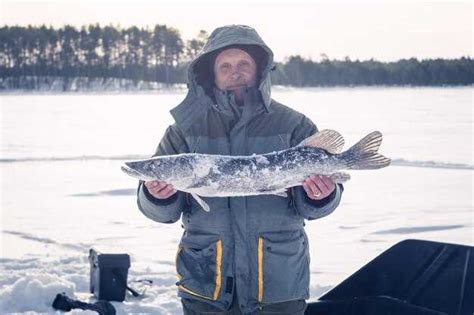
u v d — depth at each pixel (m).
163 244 6.01
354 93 59.91
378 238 6.29
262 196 2.25
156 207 2.26
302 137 2.33
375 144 2.18
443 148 14.76
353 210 7.75
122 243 6.03
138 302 4.02
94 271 4.14
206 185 2.17
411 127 20.67
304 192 2.23
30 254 5.45
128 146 15.98
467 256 2.96
